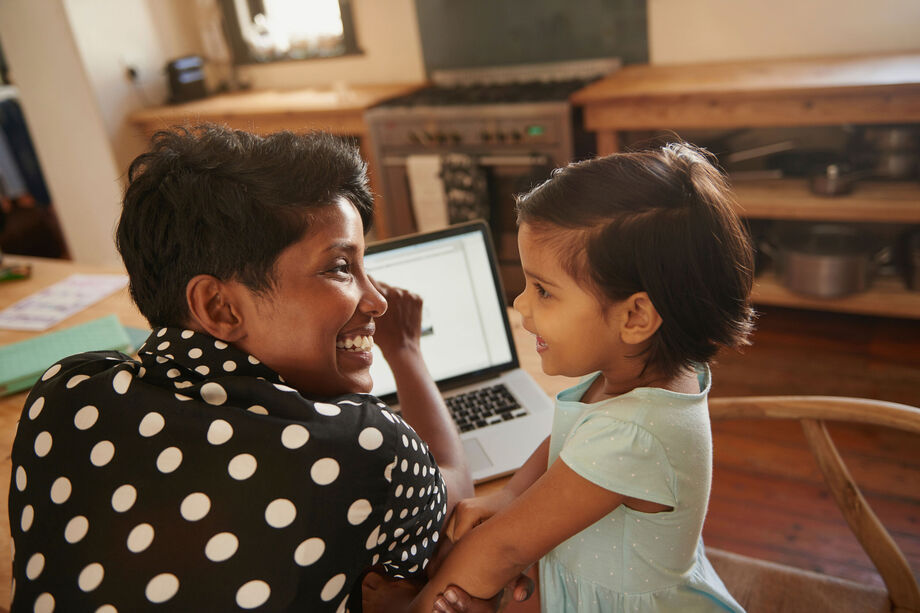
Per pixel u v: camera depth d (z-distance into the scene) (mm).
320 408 633
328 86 4082
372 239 3568
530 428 1132
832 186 2654
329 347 688
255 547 583
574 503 732
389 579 877
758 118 2656
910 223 3064
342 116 3463
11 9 3809
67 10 3652
